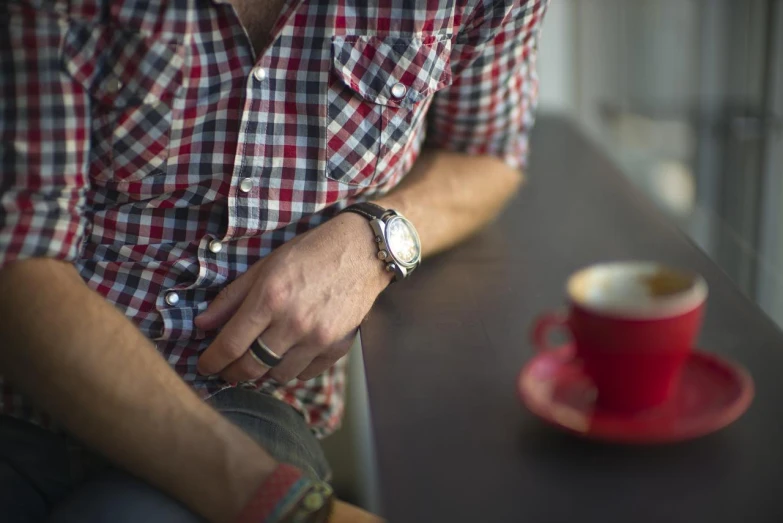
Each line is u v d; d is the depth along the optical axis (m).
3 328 1.17
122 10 1.17
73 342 1.15
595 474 0.95
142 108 1.20
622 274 1.02
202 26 1.19
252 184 1.24
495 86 1.41
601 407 1.00
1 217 1.18
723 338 1.10
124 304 1.26
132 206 1.25
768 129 2.27
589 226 1.41
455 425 1.01
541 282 1.25
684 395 1.01
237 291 1.25
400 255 1.25
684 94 2.35
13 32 1.17
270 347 1.22
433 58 1.27
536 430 1.00
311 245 1.24
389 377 1.08
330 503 1.12
